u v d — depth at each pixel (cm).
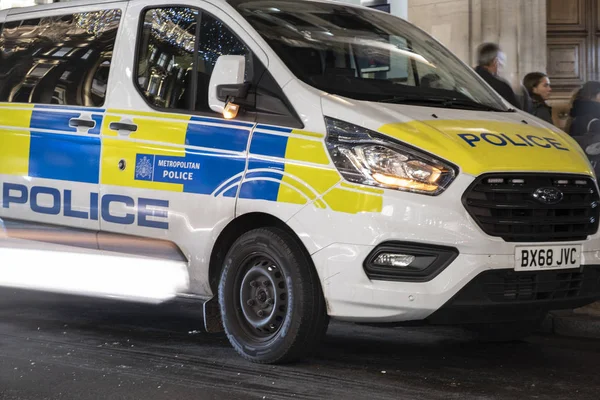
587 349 823
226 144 760
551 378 711
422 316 688
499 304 693
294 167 721
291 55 770
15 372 715
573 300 730
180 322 927
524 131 765
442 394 659
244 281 754
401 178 687
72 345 812
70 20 910
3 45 948
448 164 688
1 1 2058
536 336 886
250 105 759
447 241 678
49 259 873
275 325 743
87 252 848
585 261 732
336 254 697
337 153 706
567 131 1252
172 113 801
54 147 863
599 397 656
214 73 756
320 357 773
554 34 1559
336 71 775
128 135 816
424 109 759
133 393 657
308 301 719
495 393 664
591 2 1565
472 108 809
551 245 711
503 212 694
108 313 969
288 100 743
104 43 869
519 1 1512
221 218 755
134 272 819
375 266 690
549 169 716
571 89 1565
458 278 680
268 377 704
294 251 724
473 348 824
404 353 797
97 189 832
